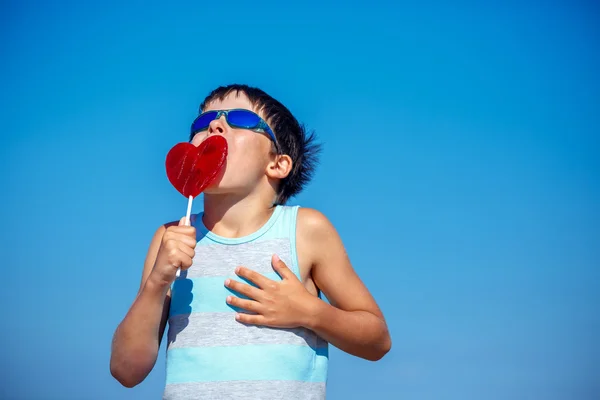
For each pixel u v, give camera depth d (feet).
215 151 6.84
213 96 7.93
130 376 6.65
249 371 6.28
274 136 7.47
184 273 6.89
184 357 6.49
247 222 7.06
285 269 6.59
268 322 6.38
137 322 6.37
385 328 7.10
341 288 7.09
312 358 6.65
